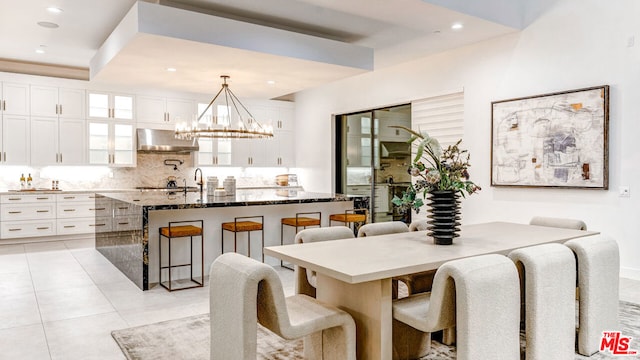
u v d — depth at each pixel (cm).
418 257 253
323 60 518
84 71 776
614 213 457
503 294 226
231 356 216
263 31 474
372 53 562
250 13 470
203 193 664
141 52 468
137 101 793
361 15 462
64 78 731
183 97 838
